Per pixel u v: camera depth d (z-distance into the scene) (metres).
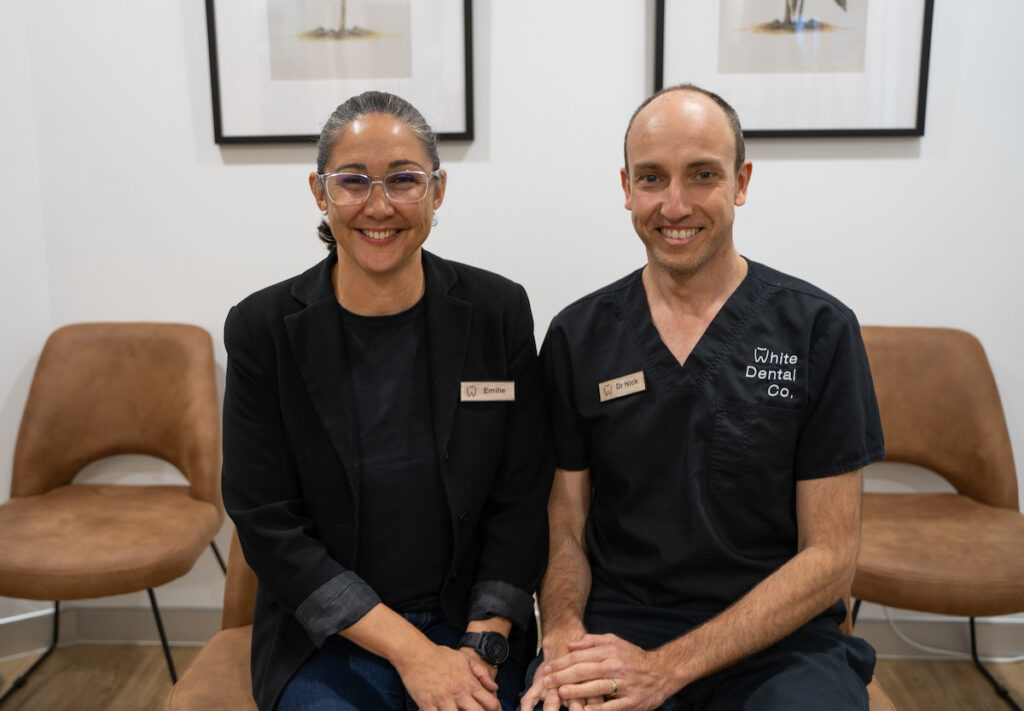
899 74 1.96
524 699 1.21
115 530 1.86
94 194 2.11
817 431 1.31
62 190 2.11
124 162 2.10
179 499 2.06
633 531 1.37
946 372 1.99
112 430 2.11
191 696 1.33
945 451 1.99
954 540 1.76
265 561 1.28
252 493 1.30
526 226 2.09
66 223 2.12
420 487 1.32
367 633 1.23
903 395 2.01
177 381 2.08
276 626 1.33
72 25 2.04
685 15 1.96
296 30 2.00
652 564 1.35
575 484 1.47
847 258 2.06
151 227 2.12
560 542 1.42
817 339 1.32
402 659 1.21
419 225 1.25
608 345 1.41
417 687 1.18
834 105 1.98
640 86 2.01
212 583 2.29
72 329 2.12
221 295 2.15
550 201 2.07
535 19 1.99
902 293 2.07
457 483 1.32
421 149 1.24
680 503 1.35
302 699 1.23
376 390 1.32
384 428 1.31
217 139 2.04
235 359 1.31
